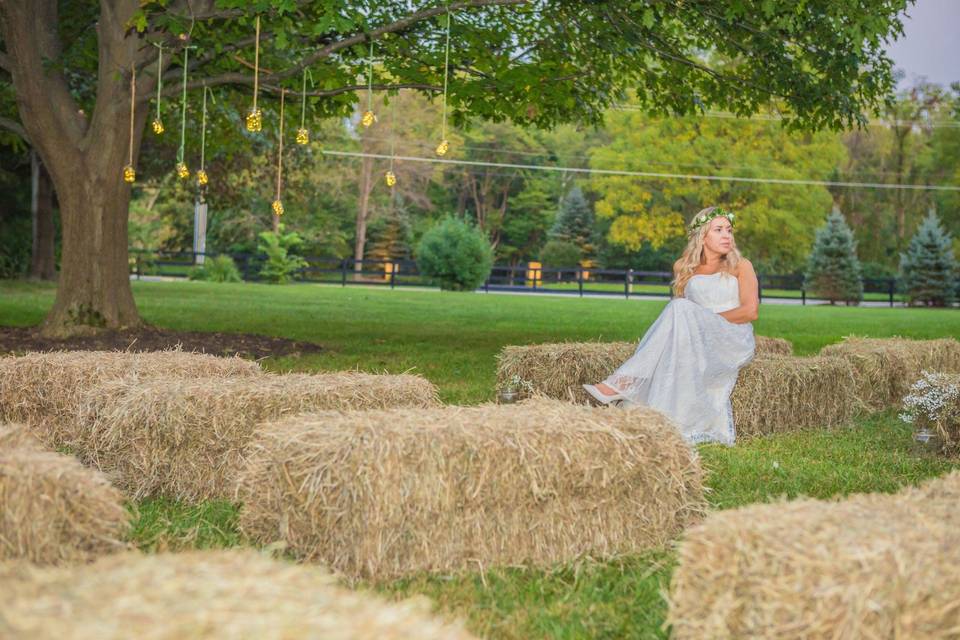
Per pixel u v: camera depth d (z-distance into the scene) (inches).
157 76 512.1
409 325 736.3
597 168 2074.3
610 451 167.6
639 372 260.5
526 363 315.6
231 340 513.7
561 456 162.7
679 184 1969.7
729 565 111.0
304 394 207.2
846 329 839.1
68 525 135.2
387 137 2390.5
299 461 156.9
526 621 136.3
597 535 168.1
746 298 277.9
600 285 2028.8
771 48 553.3
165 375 236.5
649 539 173.6
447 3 465.1
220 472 201.3
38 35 524.4
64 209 520.7
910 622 99.5
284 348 502.3
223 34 506.9
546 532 163.6
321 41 525.3
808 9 514.0
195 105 640.4
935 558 102.9
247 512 166.2
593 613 139.9
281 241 1715.1
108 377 241.0
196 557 96.8
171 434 201.2
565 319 886.4
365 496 150.6
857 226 2546.8
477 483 157.2
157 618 78.9
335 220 2445.9
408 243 2397.9
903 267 1772.9
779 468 236.5
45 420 242.8
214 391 202.7
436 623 85.5
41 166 1176.8
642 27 533.0
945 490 132.0
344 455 153.0
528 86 494.0
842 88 572.1
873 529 110.3
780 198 1966.0
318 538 156.5
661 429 178.4
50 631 75.7
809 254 2044.8
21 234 1289.4
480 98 508.7
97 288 521.7
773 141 1952.5
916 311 1347.2
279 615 81.3
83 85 742.5
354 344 550.6
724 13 530.6
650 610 141.3
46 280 1203.9
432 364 452.1
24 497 130.7
